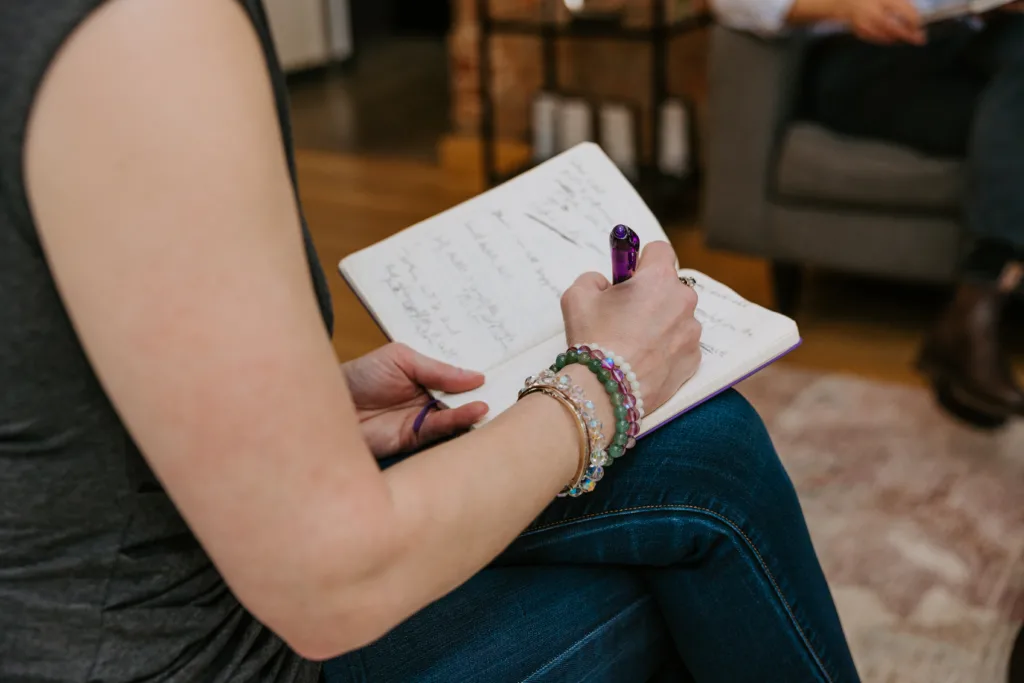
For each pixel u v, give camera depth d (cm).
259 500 42
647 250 71
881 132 202
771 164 215
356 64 536
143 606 53
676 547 68
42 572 50
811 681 71
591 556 71
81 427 46
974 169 177
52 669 52
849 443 172
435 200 325
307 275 45
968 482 159
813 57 217
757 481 70
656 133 282
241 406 41
